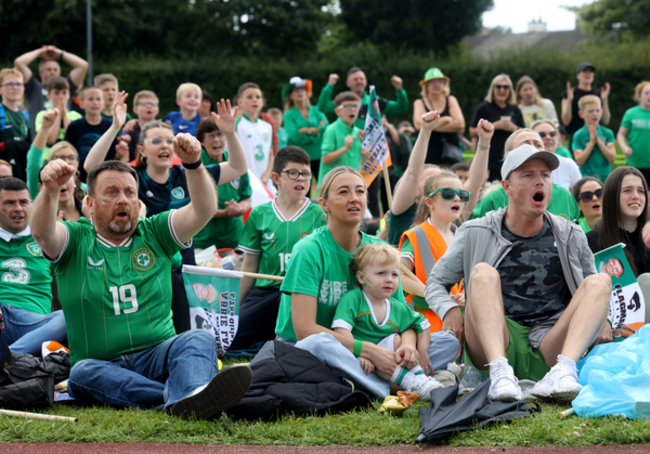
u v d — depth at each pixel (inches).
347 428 248.7
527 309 316.8
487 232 321.4
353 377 292.7
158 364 294.4
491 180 773.9
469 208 437.4
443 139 815.7
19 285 399.9
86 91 632.4
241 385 253.8
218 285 380.5
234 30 2657.5
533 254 316.8
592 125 781.9
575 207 448.5
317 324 317.7
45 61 851.4
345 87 2212.1
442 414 245.6
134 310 301.9
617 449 223.8
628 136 853.2
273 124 804.0
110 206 299.0
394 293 327.0
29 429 246.7
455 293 389.7
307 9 2709.2
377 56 2263.8
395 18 2726.4
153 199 433.7
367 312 315.6
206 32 2596.0
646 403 247.3
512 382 271.4
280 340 329.1
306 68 2226.9
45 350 342.3
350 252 327.0
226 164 475.5
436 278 336.2
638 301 349.7
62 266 302.4
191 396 259.4
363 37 2810.0
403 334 316.5
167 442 237.8
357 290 319.3
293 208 442.6
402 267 379.9
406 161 898.7
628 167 401.4
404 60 2210.9
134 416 265.4
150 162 432.5
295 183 437.7
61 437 240.5
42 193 282.5
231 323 378.6
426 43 2751.0
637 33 3159.5
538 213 310.0
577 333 286.7
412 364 299.6
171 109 2236.7
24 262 404.5
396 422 255.4
